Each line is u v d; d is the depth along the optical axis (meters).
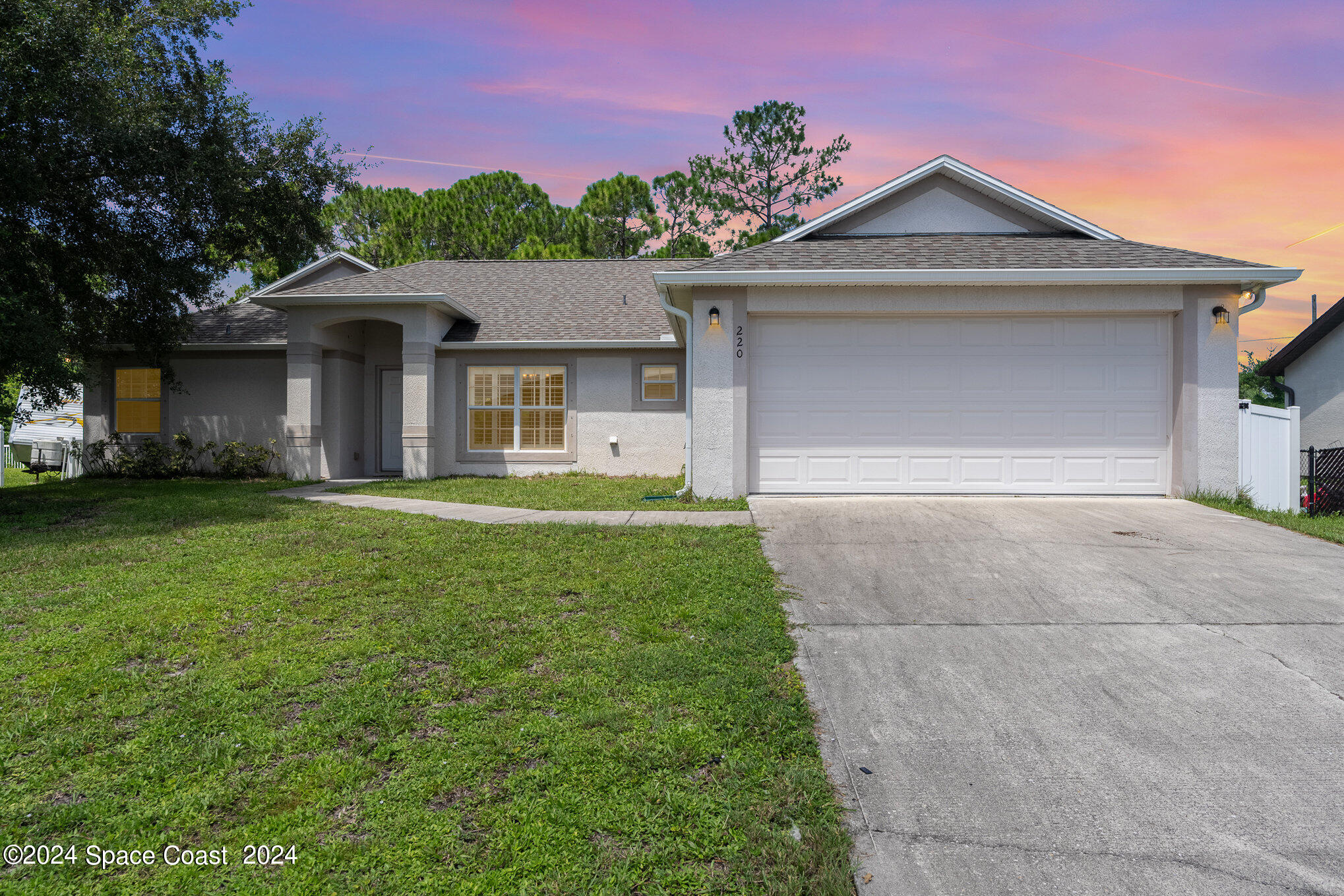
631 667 4.18
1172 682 4.09
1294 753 3.37
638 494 11.22
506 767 3.22
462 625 4.86
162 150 12.41
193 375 16.25
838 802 3.02
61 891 2.51
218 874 2.58
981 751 3.40
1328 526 7.92
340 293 14.36
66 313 14.18
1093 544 7.04
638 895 2.49
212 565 6.38
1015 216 11.37
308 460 14.64
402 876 2.56
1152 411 9.80
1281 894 2.49
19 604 5.29
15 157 10.74
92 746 3.40
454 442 15.70
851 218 11.55
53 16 10.49
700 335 9.95
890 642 4.67
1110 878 2.58
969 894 2.51
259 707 3.77
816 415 10.05
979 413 9.94
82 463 16.27
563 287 18.47
